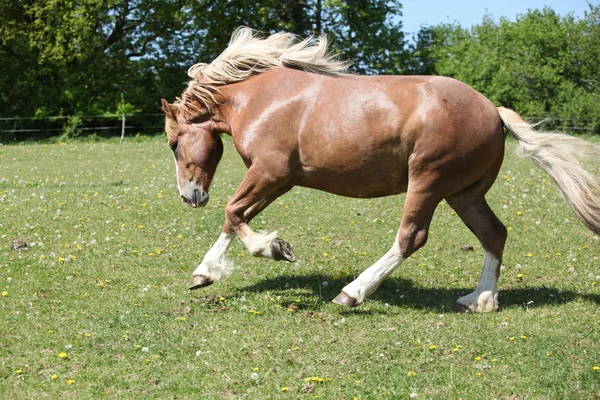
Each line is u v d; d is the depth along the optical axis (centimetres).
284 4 3569
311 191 1334
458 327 629
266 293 738
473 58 3834
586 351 562
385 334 609
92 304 686
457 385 503
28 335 591
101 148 2505
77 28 3441
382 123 638
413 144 633
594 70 3909
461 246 947
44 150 2425
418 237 650
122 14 3716
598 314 663
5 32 3509
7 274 773
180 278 791
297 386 504
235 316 657
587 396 486
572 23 4103
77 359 546
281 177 680
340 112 650
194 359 552
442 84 642
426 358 553
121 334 600
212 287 762
